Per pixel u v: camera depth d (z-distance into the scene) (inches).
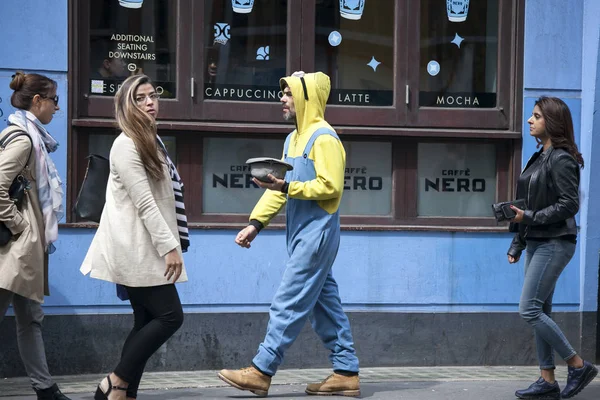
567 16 638.5
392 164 635.5
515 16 637.9
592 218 631.8
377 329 619.2
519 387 555.8
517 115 639.1
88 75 593.9
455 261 627.2
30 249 447.8
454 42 641.6
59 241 580.4
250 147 621.6
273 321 501.7
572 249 498.3
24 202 454.0
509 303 633.0
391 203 636.1
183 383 558.6
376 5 634.2
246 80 619.2
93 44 595.8
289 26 623.2
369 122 630.5
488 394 531.5
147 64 605.6
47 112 467.8
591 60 627.8
